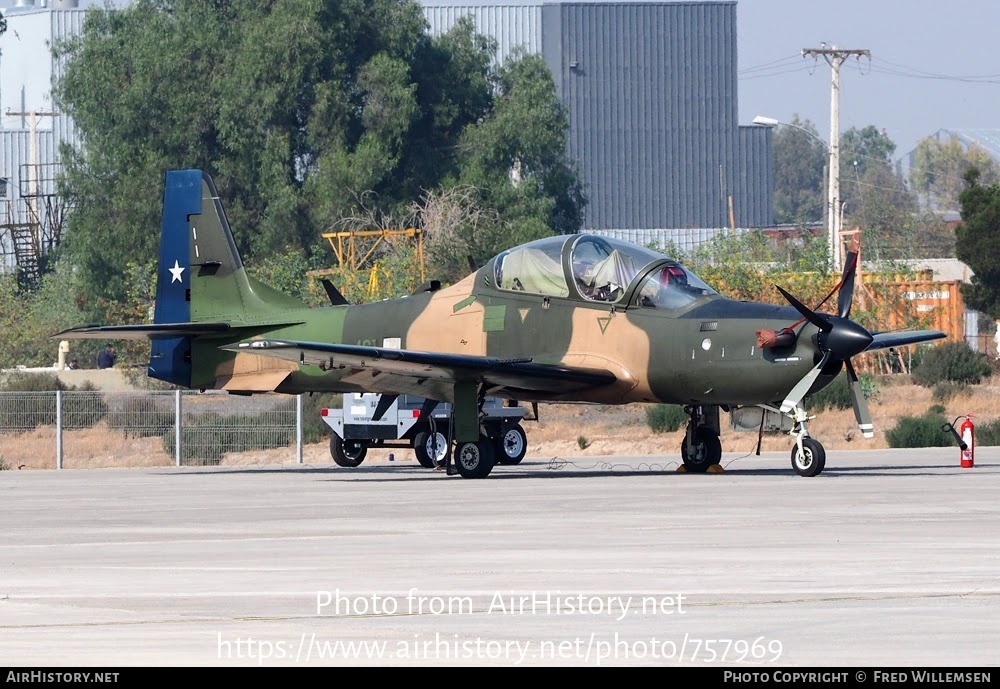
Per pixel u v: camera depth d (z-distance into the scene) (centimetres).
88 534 5112
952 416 15000
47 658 2839
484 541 4631
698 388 7625
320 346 7400
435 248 19938
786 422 7550
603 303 7950
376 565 4072
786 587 3584
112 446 12181
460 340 8444
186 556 4369
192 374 9481
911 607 3297
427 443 9681
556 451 11981
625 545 4462
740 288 16362
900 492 6353
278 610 3350
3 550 4634
